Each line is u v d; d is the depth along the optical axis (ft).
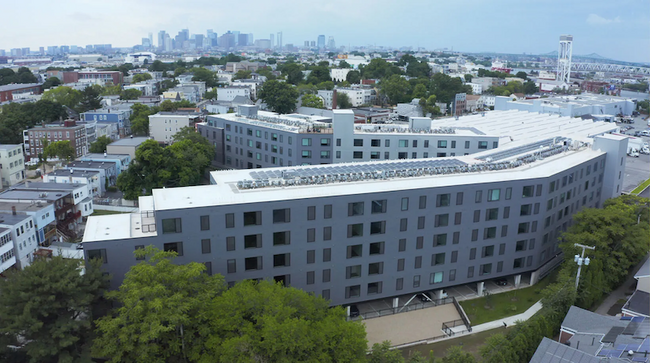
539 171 276.82
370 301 257.55
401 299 261.03
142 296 158.10
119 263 195.62
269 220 213.46
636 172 569.23
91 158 509.35
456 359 183.73
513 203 260.21
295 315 178.40
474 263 260.62
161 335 164.76
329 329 167.32
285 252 219.82
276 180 235.40
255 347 156.97
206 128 511.40
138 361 156.66
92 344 173.78
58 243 318.04
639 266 297.94
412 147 393.70
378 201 229.45
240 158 475.72
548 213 276.62
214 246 208.03
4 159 474.08
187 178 416.67
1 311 158.10
